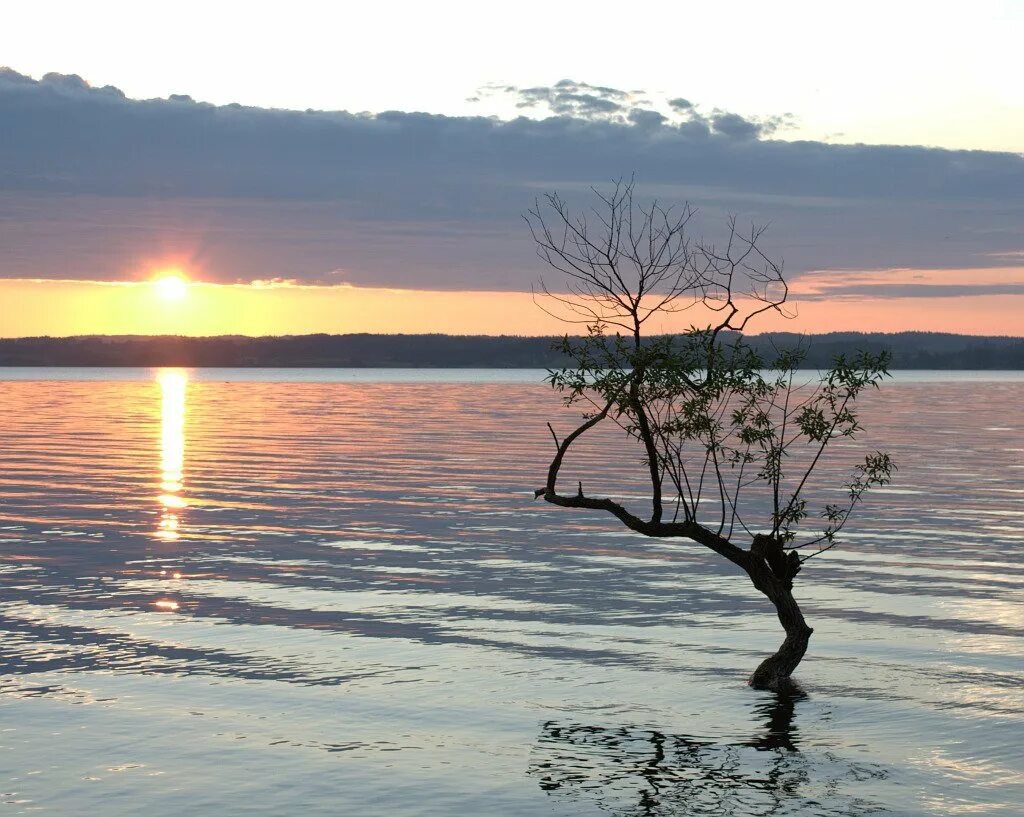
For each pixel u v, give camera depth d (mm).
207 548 24562
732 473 41094
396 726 12672
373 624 17438
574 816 10219
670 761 11609
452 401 116125
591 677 14617
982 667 15039
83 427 70438
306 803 10492
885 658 15500
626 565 22766
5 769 11258
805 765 11492
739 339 14055
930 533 26891
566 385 13977
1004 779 11141
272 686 14117
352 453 50875
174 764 11445
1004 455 49812
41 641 16203
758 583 14523
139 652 15648
